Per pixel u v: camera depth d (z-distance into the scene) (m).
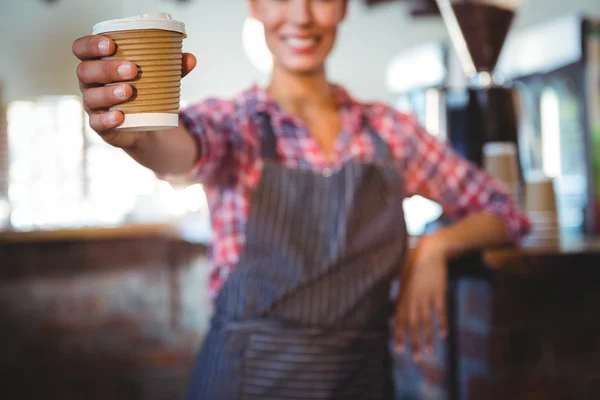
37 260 3.90
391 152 1.59
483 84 2.33
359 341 1.39
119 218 5.58
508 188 2.22
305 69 1.47
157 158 1.15
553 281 1.80
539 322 1.80
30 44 5.71
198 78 6.28
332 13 1.46
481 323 1.81
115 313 3.97
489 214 1.70
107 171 5.85
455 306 1.90
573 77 3.28
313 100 1.53
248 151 1.43
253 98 1.48
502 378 1.79
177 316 3.94
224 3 6.29
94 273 3.97
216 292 1.45
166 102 0.86
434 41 6.65
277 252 1.37
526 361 1.80
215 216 1.45
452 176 1.68
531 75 3.63
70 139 5.84
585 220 3.13
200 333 3.92
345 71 6.57
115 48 0.84
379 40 6.61
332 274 1.37
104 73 0.83
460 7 2.25
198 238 2.61
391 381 1.50
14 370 3.82
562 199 3.30
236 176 1.43
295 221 1.38
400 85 4.91
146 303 4.00
